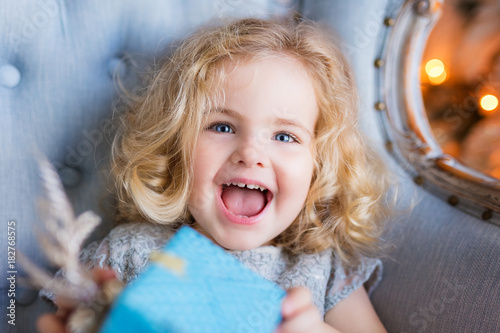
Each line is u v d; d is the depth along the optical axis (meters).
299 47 0.84
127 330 0.42
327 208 0.94
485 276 0.74
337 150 0.91
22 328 0.88
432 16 0.98
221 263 0.51
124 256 0.82
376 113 1.01
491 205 0.80
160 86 0.90
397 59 1.00
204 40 0.87
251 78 0.76
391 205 0.94
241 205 0.80
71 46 0.89
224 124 0.77
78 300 0.49
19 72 0.87
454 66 1.45
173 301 0.45
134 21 0.93
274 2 1.04
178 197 0.81
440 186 0.90
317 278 0.86
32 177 0.85
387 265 0.90
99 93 0.92
